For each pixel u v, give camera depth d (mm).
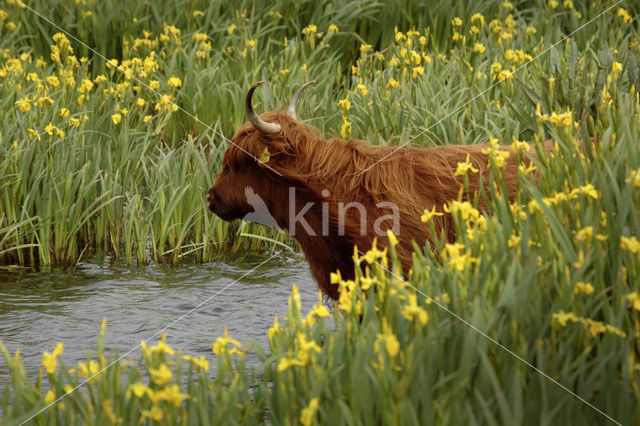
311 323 4828
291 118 6914
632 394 4406
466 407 4254
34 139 10000
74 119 10789
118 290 9016
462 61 13094
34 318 8148
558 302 4707
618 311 4781
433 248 6531
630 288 4910
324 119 11992
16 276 9492
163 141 13398
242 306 8523
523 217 5367
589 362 4613
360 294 4977
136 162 11297
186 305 8547
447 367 4527
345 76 14930
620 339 4578
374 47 16438
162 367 4164
